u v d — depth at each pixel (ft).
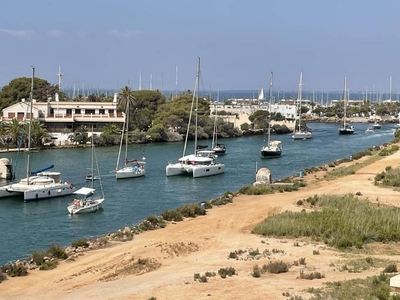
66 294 124.77
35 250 177.06
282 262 136.67
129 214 231.50
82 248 169.07
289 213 197.98
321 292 109.81
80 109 552.82
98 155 435.53
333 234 168.25
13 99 614.34
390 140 615.57
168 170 338.34
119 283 129.39
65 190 273.54
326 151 496.64
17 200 263.29
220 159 430.61
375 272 127.75
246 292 113.91
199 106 650.84
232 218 205.46
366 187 261.24
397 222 176.04
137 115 590.14
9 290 131.54
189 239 173.47
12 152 443.73
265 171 296.51
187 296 113.29
